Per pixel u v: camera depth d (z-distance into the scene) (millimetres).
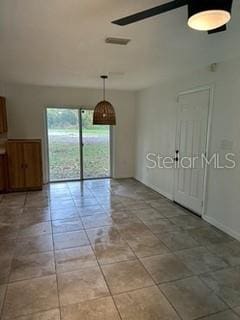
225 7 1226
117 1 1581
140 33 2158
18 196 4727
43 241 2955
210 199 3508
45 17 1830
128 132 6238
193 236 3115
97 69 3631
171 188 4570
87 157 6109
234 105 2984
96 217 3723
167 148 4641
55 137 5781
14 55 2887
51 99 5457
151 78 4316
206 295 2049
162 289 2119
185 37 2260
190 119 3887
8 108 5191
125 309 1886
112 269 2404
